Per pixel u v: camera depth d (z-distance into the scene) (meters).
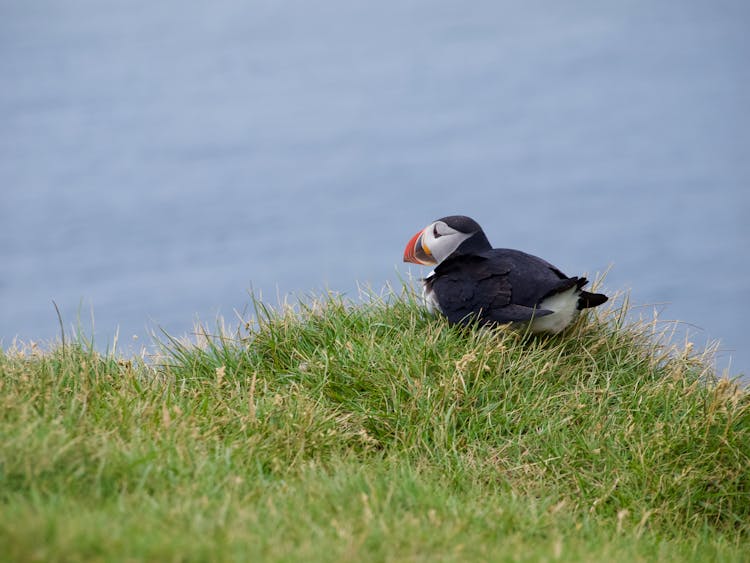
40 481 7.13
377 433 9.43
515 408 9.77
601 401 9.88
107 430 8.28
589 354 10.51
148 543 6.32
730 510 9.06
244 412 9.16
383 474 8.45
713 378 10.66
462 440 9.41
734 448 9.30
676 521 8.88
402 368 9.85
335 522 7.05
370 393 9.77
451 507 7.78
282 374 10.21
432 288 10.90
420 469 8.88
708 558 8.02
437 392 9.65
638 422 9.64
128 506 7.02
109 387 9.31
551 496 8.66
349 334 10.62
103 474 7.42
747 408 9.62
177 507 7.02
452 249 11.55
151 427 8.42
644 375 10.51
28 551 6.10
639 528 8.37
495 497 8.33
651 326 11.05
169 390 9.25
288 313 10.87
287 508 7.42
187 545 6.37
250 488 7.82
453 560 6.68
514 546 7.23
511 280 10.52
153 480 7.52
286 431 8.89
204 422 8.85
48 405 8.38
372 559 6.61
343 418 9.37
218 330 10.80
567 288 10.26
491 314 10.44
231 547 6.51
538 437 9.46
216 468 7.88
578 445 9.37
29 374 9.10
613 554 7.42
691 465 9.17
